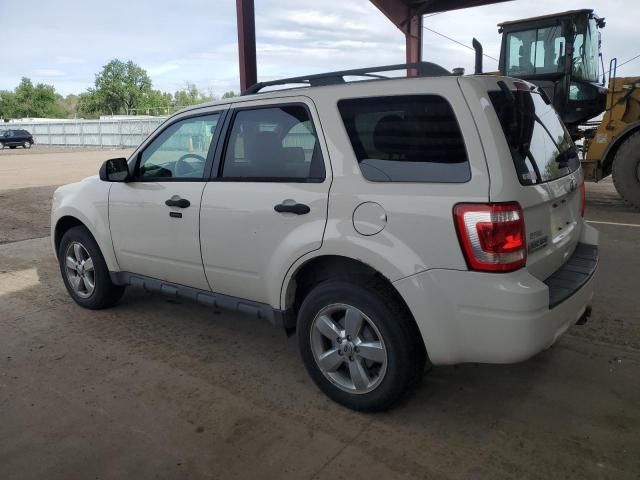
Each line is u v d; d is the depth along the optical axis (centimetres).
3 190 1410
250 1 842
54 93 10969
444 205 266
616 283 527
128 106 9150
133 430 300
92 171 2039
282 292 331
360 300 296
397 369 291
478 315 264
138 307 496
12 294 539
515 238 260
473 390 335
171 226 388
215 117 373
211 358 389
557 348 389
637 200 927
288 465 268
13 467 271
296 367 373
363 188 292
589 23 983
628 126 924
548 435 288
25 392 344
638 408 311
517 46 1030
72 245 483
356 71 325
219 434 295
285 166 329
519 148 278
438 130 275
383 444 283
